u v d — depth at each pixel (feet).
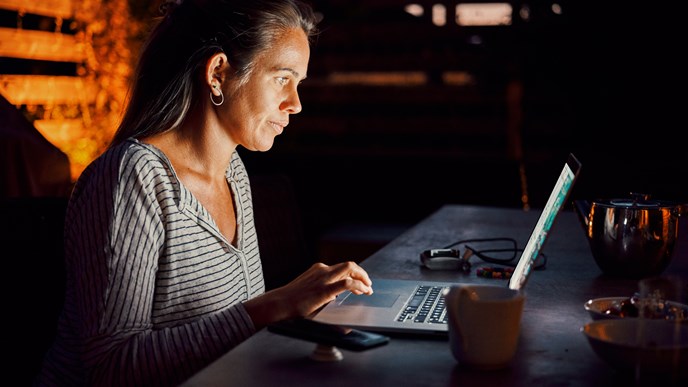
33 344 5.13
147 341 4.26
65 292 5.05
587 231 5.84
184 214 4.70
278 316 4.38
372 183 16.75
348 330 3.89
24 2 14.76
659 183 9.77
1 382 5.08
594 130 15.20
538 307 4.75
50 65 15.89
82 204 4.48
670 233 5.51
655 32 14.15
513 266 5.99
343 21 19.16
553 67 15.05
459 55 18.40
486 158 17.34
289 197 7.55
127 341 4.28
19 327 5.11
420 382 3.42
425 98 18.48
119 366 4.19
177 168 5.01
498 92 17.61
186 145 5.04
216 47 4.85
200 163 5.09
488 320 3.49
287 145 19.44
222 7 4.91
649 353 3.25
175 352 4.24
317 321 4.01
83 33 16.47
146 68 5.00
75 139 16.28
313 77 19.52
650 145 14.71
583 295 5.07
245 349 3.83
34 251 5.16
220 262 4.94
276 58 4.95
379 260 6.18
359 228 14.65
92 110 16.81
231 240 5.26
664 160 14.34
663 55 14.25
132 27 17.17
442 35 18.44
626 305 4.10
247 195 5.57
